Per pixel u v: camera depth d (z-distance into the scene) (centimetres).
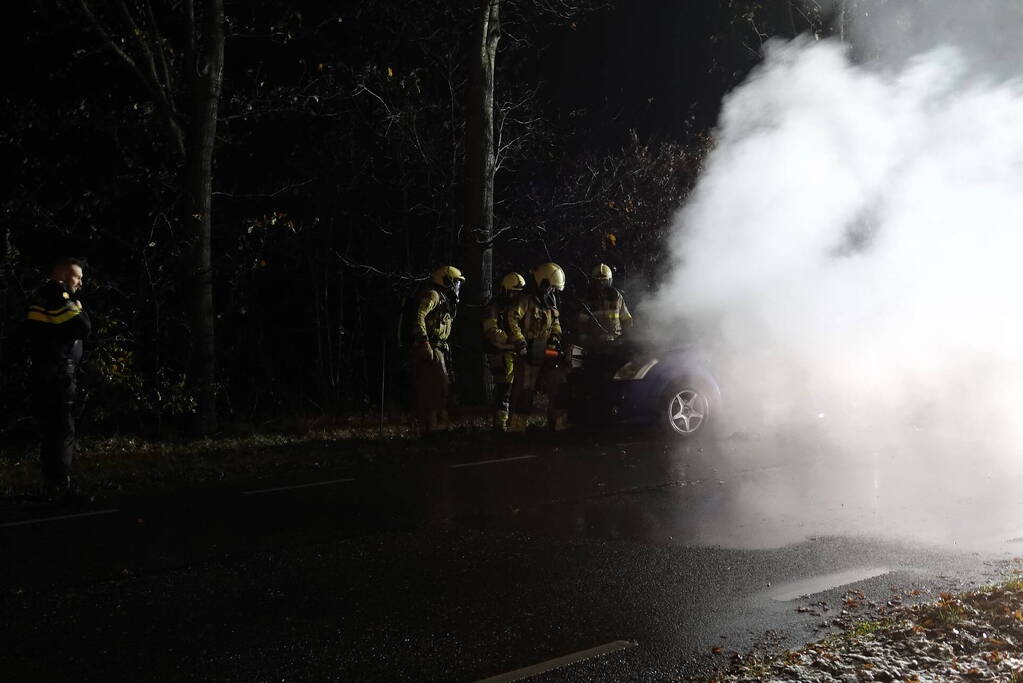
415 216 2155
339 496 988
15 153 1661
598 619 625
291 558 762
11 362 1512
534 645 582
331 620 624
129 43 1689
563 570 730
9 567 743
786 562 750
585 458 1197
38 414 979
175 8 1708
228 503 962
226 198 2056
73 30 1736
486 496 981
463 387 1812
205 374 1579
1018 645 523
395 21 2041
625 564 745
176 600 665
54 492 980
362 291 2234
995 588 628
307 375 2259
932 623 568
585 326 1504
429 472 1116
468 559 759
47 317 978
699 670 540
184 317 1645
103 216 1716
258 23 1970
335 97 1925
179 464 1188
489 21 1831
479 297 1809
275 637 595
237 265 1897
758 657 552
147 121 1719
